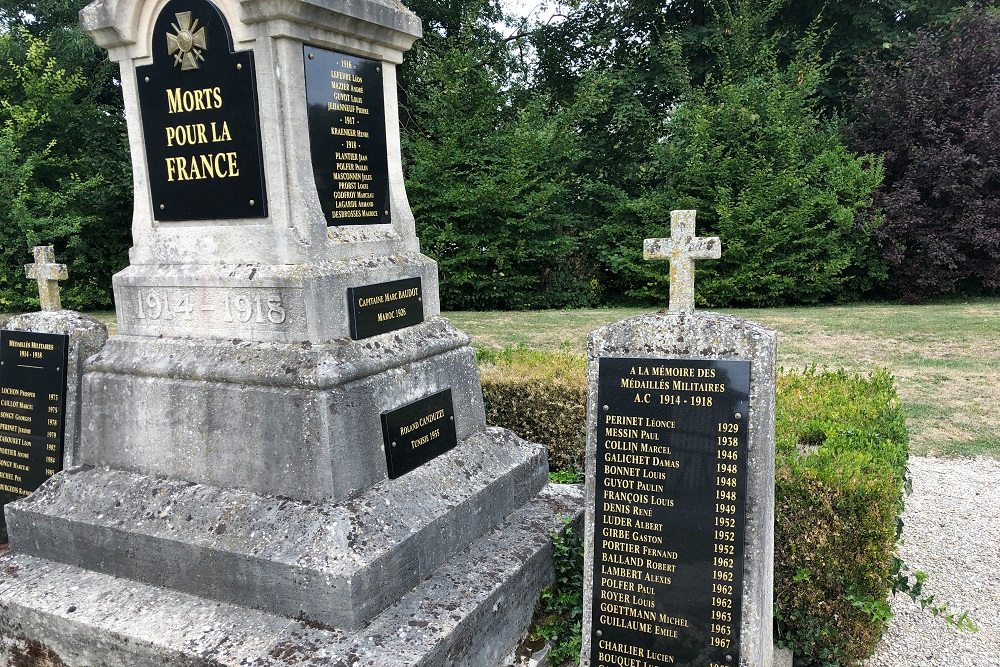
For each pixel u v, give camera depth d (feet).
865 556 10.71
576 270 56.34
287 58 10.79
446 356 13.34
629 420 9.98
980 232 49.16
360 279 11.76
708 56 58.75
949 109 50.70
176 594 10.65
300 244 11.02
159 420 11.72
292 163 11.01
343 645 9.27
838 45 59.16
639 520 10.00
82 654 10.35
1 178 48.34
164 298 12.08
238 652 9.27
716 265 50.98
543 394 18.20
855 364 29.58
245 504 10.71
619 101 59.47
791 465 11.31
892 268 52.90
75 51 52.60
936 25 56.54
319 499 10.39
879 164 49.32
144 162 12.13
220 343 11.55
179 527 10.72
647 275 52.26
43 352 13.98
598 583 10.28
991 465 19.49
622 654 10.21
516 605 11.42
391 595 10.17
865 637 10.98
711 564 9.62
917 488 18.20
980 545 15.39
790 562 11.05
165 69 11.49
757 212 49.37
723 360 9.42
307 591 9.66
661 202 52.29
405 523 10.72
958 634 12.42
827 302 54.08
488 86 52.16
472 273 51.06
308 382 10.42
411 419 11.96
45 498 12.05
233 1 10.71
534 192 51.72
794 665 11.32
